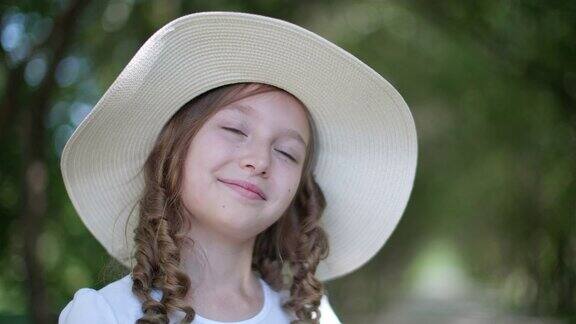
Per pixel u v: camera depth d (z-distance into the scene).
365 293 15.66
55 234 7.64
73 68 7.73
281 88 2.14
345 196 2.45
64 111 7.78
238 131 2.06
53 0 6.43
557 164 9.34
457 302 16.14
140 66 2.02
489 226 13.54
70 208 7.62
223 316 2.08
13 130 6.89
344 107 2.26
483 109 10.48
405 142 2.32
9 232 7.04
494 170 12.39
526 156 10.10
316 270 2.57
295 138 2.12
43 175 6.37
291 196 2.10
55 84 6.73
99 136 2.13
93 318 1.95
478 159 12.86
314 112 2.26
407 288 19.81
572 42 7.73
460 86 10.50
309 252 2.35
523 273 10.86
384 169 2.37
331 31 9.60
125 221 2.29
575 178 9.00
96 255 7.60
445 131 13.24
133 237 2.21
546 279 9.68
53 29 6.14
